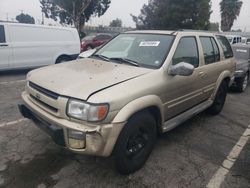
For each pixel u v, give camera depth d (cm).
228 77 558
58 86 295
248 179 333
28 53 923
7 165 332
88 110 267
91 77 311
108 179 315
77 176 318
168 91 354
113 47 436
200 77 437
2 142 390
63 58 1038
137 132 316
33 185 298
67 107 277
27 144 387
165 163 357
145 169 340
